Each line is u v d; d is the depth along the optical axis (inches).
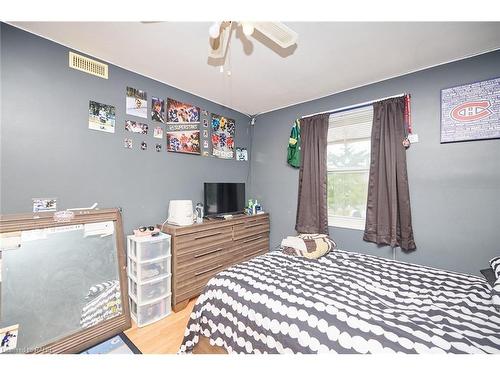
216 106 120.4
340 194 108.0
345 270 64.8
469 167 75.4
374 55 75.2
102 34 64.9
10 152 61.6
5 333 49.9
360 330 37.9
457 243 77.5
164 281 81.6
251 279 56.1
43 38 66.2
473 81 74.7
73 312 59.5
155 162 94.3
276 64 81.0
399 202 87.0
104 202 79.5
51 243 58.3
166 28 62.1
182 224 88.8
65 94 70.5
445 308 46.1
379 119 91.7
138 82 88.4
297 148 117.2
